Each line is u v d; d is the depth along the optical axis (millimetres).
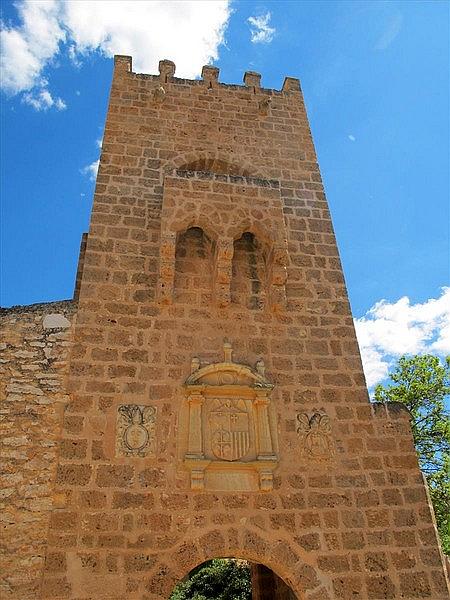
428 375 23984
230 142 13867
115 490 8516
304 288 11539
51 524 8094
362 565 8664
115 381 9500
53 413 9094
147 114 13750
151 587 7910
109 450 8820
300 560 8555
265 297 11203
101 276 10602
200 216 11109
